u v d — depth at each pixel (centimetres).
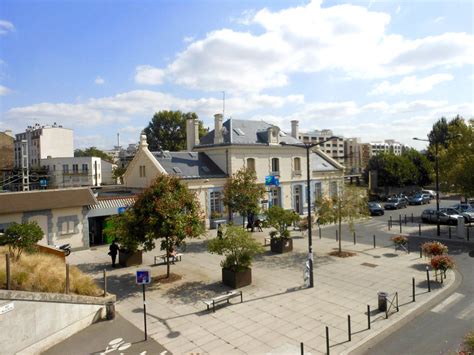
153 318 1229
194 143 3431
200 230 1644
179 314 1258
